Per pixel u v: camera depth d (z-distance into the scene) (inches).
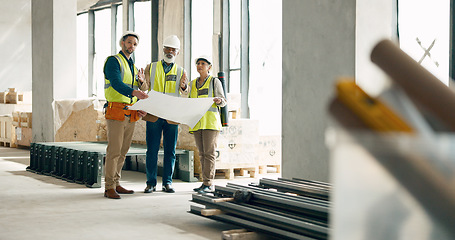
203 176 265.1
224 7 512.1
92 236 174.4
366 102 14.5
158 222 197.9
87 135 441.4
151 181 270.5
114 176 259.8
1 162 425.7
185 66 565.9
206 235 177.3
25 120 551.8
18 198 250.4
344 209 14.5
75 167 312.8
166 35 588.4
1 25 775.1
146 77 262.8
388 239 14.0
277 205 170.2
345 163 14.2
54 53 495.5
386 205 14.0
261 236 167.2
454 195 13.2
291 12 244.5
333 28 224.5
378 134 13.7
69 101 461.7
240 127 332.8
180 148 334.0
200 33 555.8
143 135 383.2
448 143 13.1
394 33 305.9
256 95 492.1
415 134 13.7
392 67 17.2
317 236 144.2
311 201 164.6
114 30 692.7
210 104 248.4
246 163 336.5
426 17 288.2
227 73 517.7
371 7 218.7
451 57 257.8
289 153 246.7
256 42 491.2
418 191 13.5
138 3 644.1
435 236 13.7
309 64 235.8
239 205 176.2
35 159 365.1
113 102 243.3
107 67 239.8
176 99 239.9
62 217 205.8
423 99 16.2
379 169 13.8
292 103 244.5
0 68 775.7
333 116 14.6
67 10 500.7
